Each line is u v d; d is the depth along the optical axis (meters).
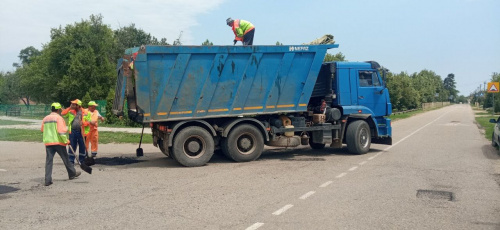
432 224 5.75
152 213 6.32
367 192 7.68
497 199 7.19
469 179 8.95
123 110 10.70
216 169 10.47
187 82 10.86
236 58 11.40
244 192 7.71
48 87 49.16
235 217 6.07
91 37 47.53
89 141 12.20
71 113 11.20
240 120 11.58
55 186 8.45
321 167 10.61
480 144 15.98
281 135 12.43
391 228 5.56
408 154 13.12
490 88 36.22
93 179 9.22
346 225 5.68
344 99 13.14
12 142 18.02
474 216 6.16
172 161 12.07
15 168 10.90
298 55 12.27
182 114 10.90
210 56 11.06
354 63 13.47
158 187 8.27
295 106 12.40
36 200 7.21
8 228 5.60
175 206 6.73
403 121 34.38
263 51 11.68
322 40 12.88
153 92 10.52
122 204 6.89
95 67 46.41
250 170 10.23
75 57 45.94
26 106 49.31
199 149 11.12
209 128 11.29
